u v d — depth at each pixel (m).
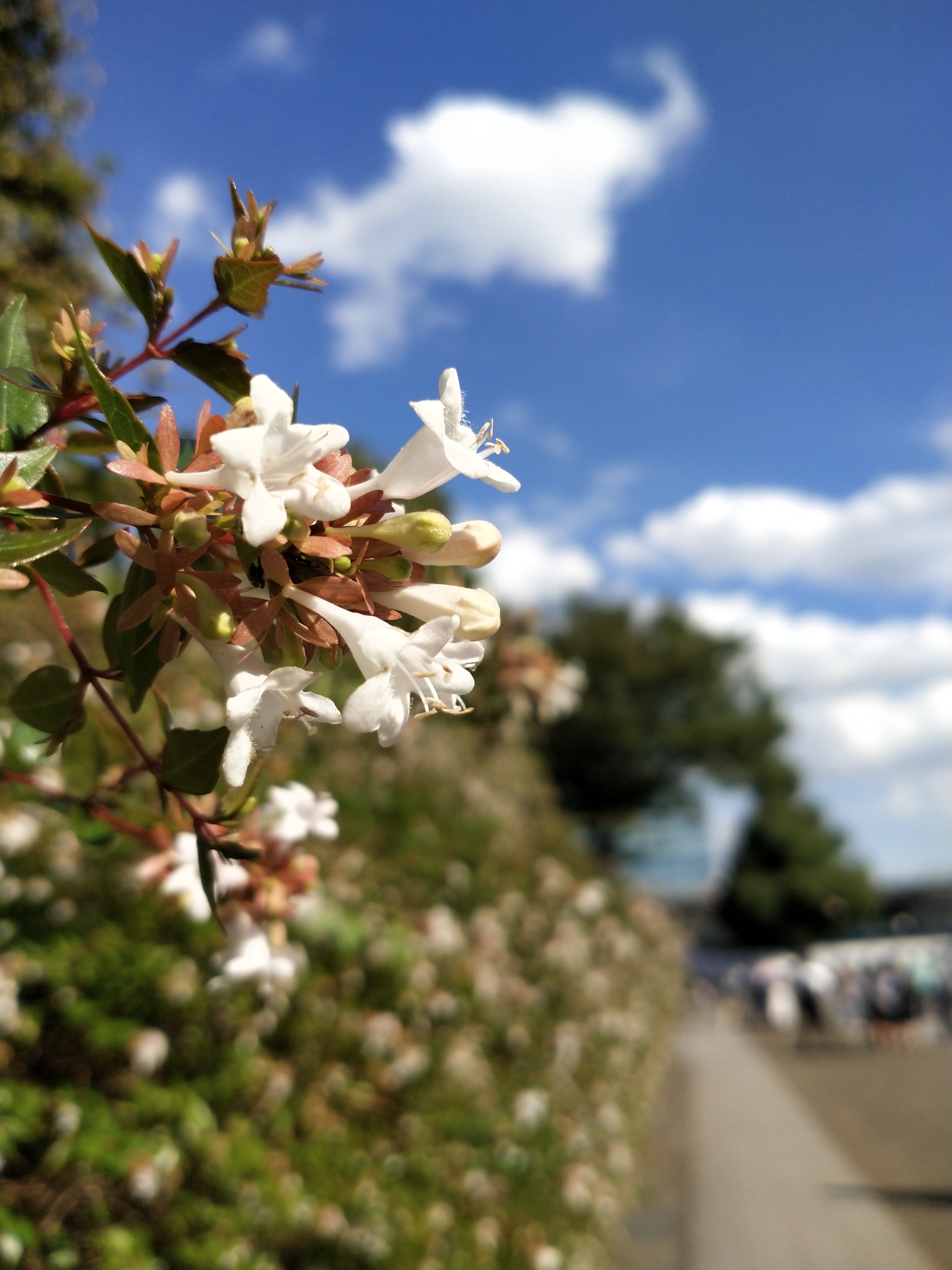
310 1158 4.66
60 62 5.79
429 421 1.09
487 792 10.13
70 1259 3.28
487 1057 7.16
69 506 1.05
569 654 42.09
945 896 52.81
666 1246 7.57
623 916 14.30
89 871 4.12
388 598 1.12
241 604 0.99
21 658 3.62
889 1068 16.94
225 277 1.23
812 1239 7.48
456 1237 5.68
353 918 5.17
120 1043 3.63
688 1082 16.45
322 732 6.45
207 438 1.02
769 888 46.81
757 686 45.66
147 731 2.76
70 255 5.60
